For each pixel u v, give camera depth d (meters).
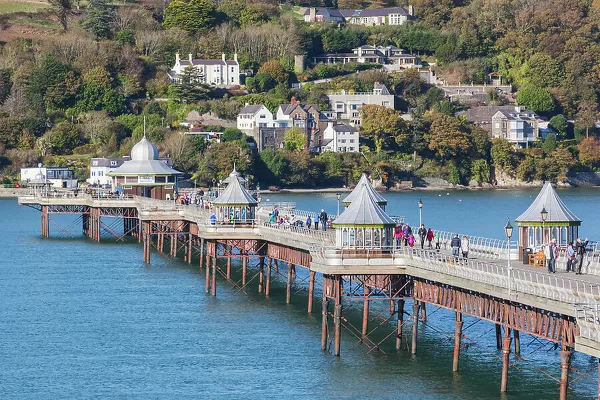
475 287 127.56
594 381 137.12
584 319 107.56
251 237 198.25
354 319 174.75
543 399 130.38
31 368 153.50
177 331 172.25
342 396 135.75
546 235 154.00
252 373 147.00
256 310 186.00
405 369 144.88
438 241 165.12
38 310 192.62
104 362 155.62
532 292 118.44
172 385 143.62
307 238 175.00
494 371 142.62
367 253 148.50
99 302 198.75
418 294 147.50
